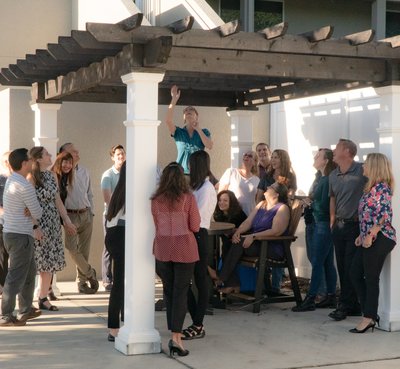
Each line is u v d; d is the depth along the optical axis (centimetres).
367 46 733
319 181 866
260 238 860
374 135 955
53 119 967
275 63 718
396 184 775
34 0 1162
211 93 1070
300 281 1071
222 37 676
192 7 1023
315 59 738
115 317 713
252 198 1005
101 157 1116
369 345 711
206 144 909
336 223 808
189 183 710
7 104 1066
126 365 634
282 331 770
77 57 737
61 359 652
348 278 809
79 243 994
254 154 1013
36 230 788
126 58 671
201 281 723
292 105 1120
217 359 657
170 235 658
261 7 1383
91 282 988
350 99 1000
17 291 773
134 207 667
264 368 630
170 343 665
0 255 912
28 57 838
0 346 698
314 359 660
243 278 916
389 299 771
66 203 967
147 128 667
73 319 823
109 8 1051
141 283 672
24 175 764
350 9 1452
